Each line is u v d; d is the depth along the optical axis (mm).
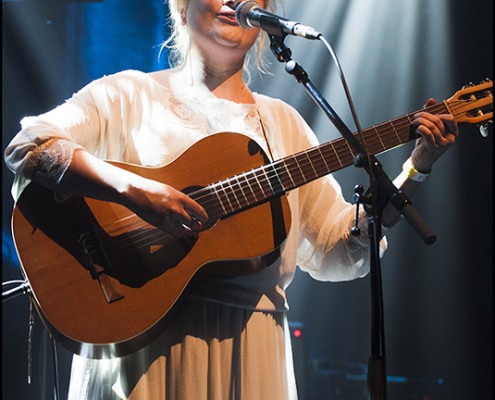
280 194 2898
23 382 7031
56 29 7160
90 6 7133
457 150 7102
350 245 3117
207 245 2812
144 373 2742
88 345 2668
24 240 2754
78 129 2891
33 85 7242
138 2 7094
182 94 3057
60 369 6102
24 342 7102
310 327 7816
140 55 7160
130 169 2844
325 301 7836
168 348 2758
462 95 3029
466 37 6730
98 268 2752
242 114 3074
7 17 7129
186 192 2863
